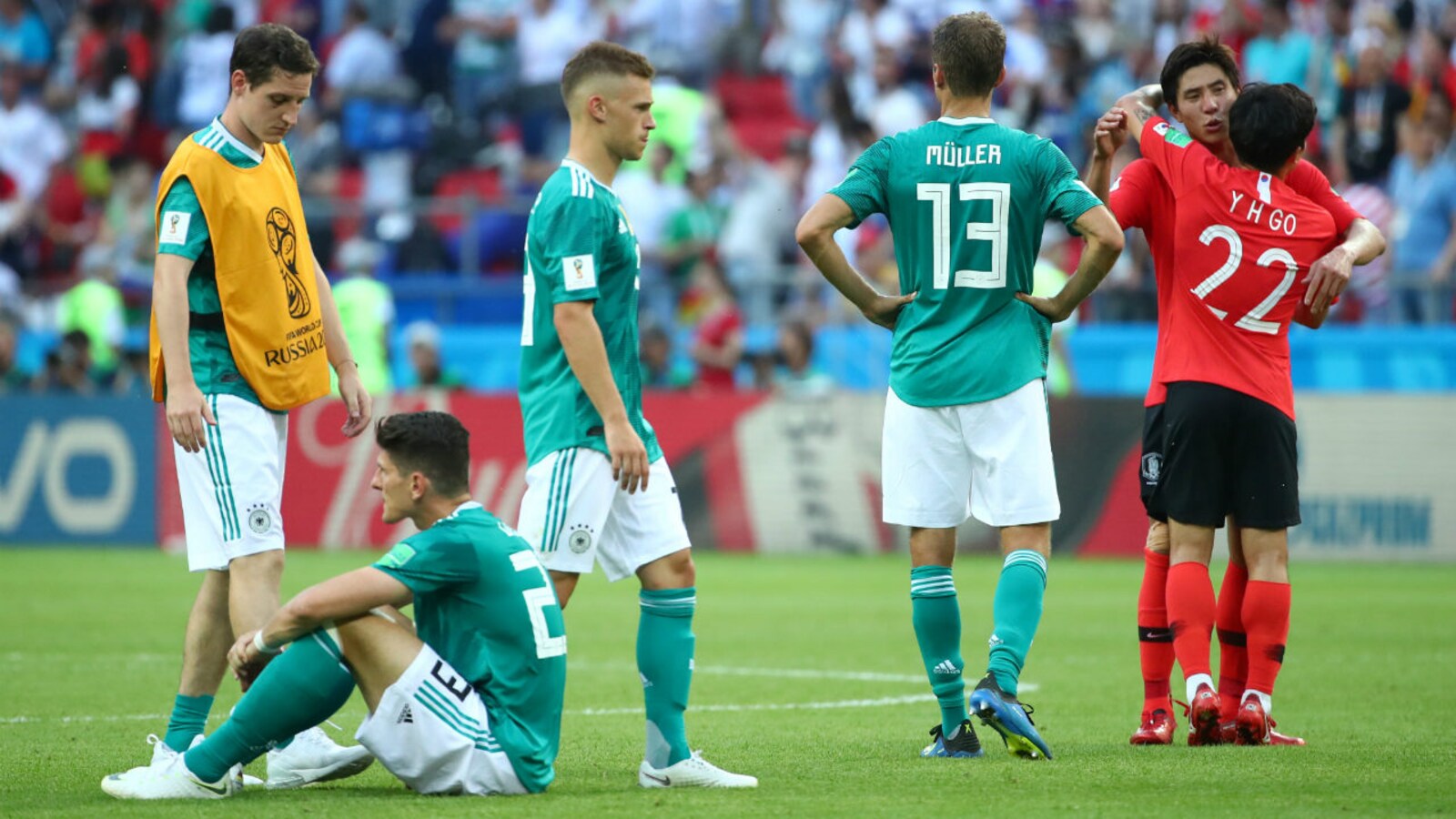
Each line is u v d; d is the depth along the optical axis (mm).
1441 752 20672
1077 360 61656
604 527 18500
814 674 31344
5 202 80375
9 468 64250
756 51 80625
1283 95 21656
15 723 24531
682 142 75000
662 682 18156
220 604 19391
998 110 72938
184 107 81750
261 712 17141
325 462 61344
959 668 20750
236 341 19469
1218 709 21047
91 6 85125
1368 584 48750
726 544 60375
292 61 19547
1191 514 21688
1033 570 20172
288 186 20297
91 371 66500
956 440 20516
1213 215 21734
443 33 80625
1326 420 56438
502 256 72062
